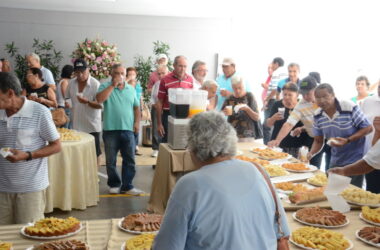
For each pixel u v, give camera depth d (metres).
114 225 2.23
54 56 8.46
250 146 4.49
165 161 3.91
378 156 2.63
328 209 2.62
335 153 3.63
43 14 8.31
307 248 1.96
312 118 4.18
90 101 5.02
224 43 9.02
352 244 2.00
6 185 2.56
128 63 8.78
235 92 4.66
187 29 8.89
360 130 3.47
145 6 7.75
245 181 1.42
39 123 2.54
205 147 1.43
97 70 7.65
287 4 7.12
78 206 4.41
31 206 2.61
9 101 2.43
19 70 8.10
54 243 1.88
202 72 5.82
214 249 1.34
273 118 4.52
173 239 1.34
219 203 1.35
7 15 8.19
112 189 5.09
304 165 3.59
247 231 1.38
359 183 3.82
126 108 4.82
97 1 7.37
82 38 8.52
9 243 1.89
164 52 8.54
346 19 7.44
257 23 8.84
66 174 4.20
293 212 2.55
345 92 7.63
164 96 5.08
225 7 7.70
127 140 4.91
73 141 4.34
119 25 8.63
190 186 1.37
